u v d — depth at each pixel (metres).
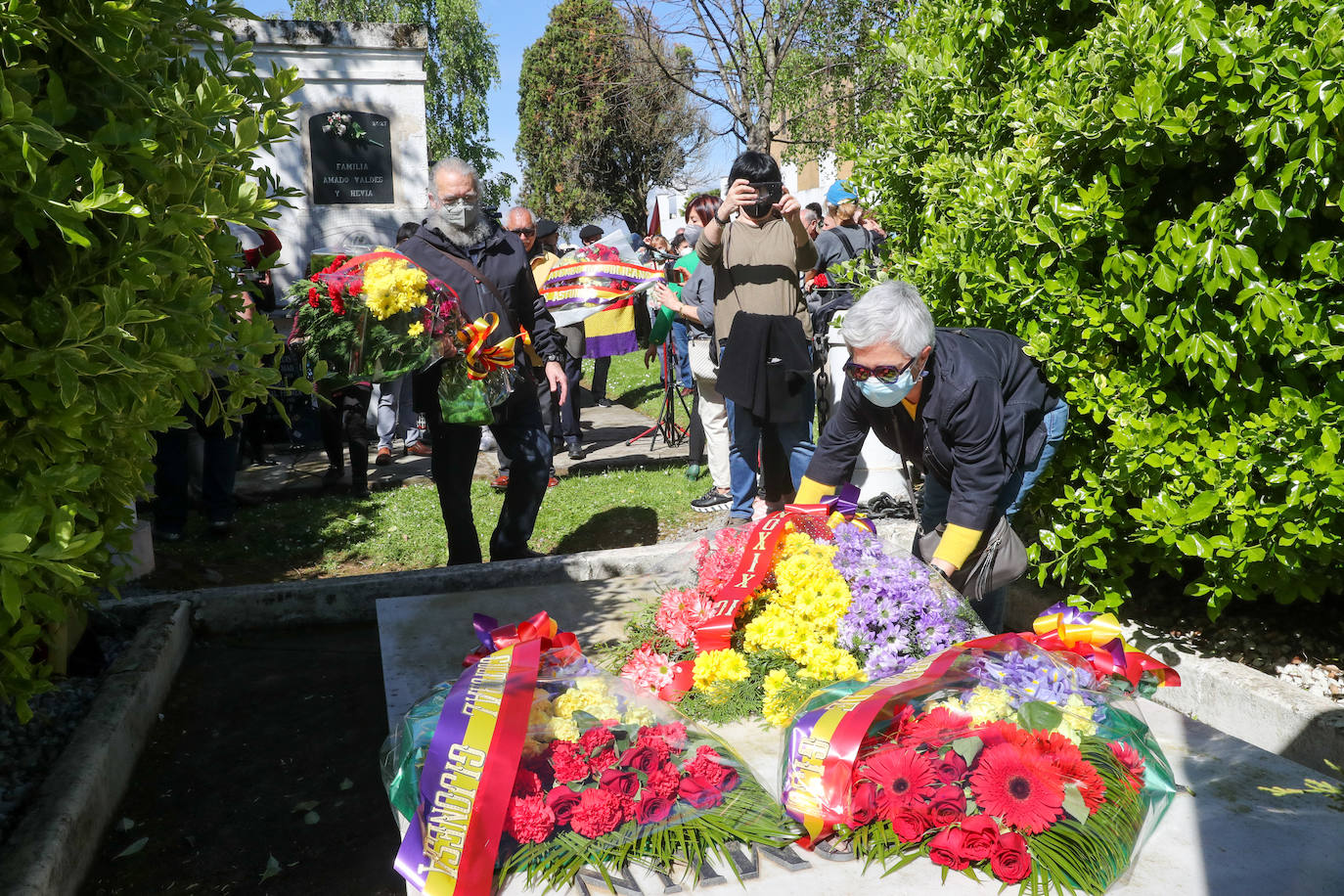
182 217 2.29
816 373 5.77
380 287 4.01
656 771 2.17
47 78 2.28
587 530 6.05
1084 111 3.29
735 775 2.29
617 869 2.03
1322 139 2.77
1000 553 3.12
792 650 2.80
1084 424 3.61
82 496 2.46
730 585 2.96
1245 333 3.06
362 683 3.87
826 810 2.08
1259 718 3.05
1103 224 3.38
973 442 2.91
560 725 2.24
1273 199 2.88
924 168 4.22
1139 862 2.05
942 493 3.43
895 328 2.72
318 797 3.08
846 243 7.36
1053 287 3.45
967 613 2.93
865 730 2.12
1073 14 4.01
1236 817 2.22
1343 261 2.87
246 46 2.88
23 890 2.25
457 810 2.02
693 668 2.90
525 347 4.64
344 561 5.55
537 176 34.66
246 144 2.52
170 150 2.42
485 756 2.08
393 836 2.87
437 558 5.56
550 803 2.10
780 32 13.32
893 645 2.77
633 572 4.65
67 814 2.57
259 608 4.34
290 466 8.07
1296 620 3.63
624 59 19.33
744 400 5.08
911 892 1.94
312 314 4.11
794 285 5.16
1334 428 2.93
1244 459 3.10
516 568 4.55
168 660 3.80
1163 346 3.24
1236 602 3.81
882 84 12.72
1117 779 2.10
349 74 9.34
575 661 2.49
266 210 2.52
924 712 2.24
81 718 3.27
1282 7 2.81
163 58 2.63
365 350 4.16
